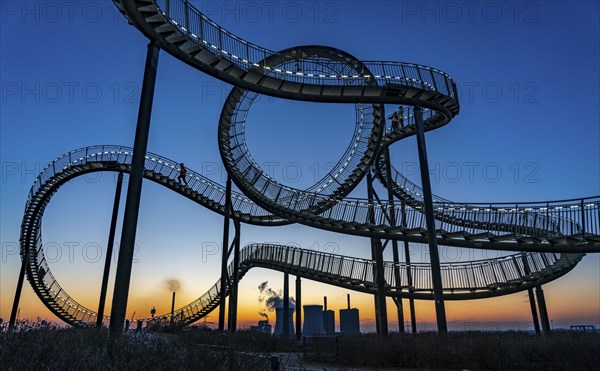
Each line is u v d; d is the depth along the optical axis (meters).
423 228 18.52
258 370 7.59
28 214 29.38
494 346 11.38
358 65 20.81
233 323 26.69
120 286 11.26
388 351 12.55
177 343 8.96
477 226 19.00
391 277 23.72
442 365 11.61
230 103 23.22
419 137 18.94
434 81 20.00
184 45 16.17
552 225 16.62
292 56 21.41
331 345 14.76
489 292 22.66
